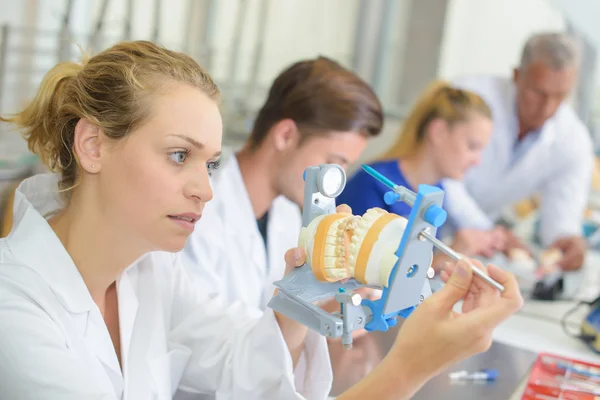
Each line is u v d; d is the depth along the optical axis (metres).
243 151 1.41
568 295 1.81
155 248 0.78
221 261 1.33
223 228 1.35
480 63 2.03
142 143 0.74
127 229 0.77
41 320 0.75
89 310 0.82
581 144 1.93
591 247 1.96
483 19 2.03
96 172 0.77
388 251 0.64
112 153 0.75
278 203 1.50
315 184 0.72
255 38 2.21
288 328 0.90
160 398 0.92
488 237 1.94
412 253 0.63
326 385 0.93
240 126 2.11
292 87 1.32
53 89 0.81
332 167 0.72
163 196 0.74
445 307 0.68
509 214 1.99
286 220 1.52
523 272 1.88
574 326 1.62
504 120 1.93
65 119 0.79
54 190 0.86
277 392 0.90
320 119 1.29
